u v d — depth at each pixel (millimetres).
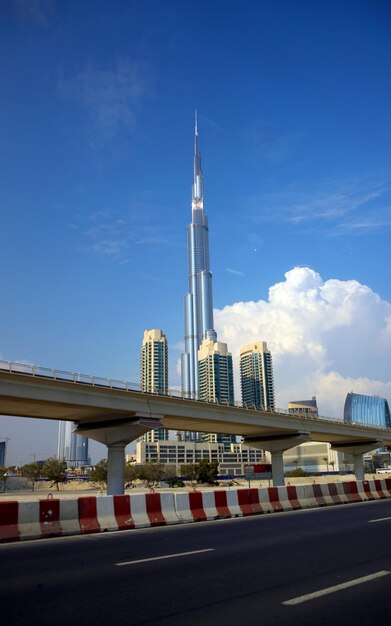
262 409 61250
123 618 6141
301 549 11109
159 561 9875
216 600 6922
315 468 173000
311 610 6426
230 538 13047
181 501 17625
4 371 37594
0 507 13219
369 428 81375
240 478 139375
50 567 9406
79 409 45750
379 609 6449
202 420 55812
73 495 65188
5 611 6484
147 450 164500
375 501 27000
